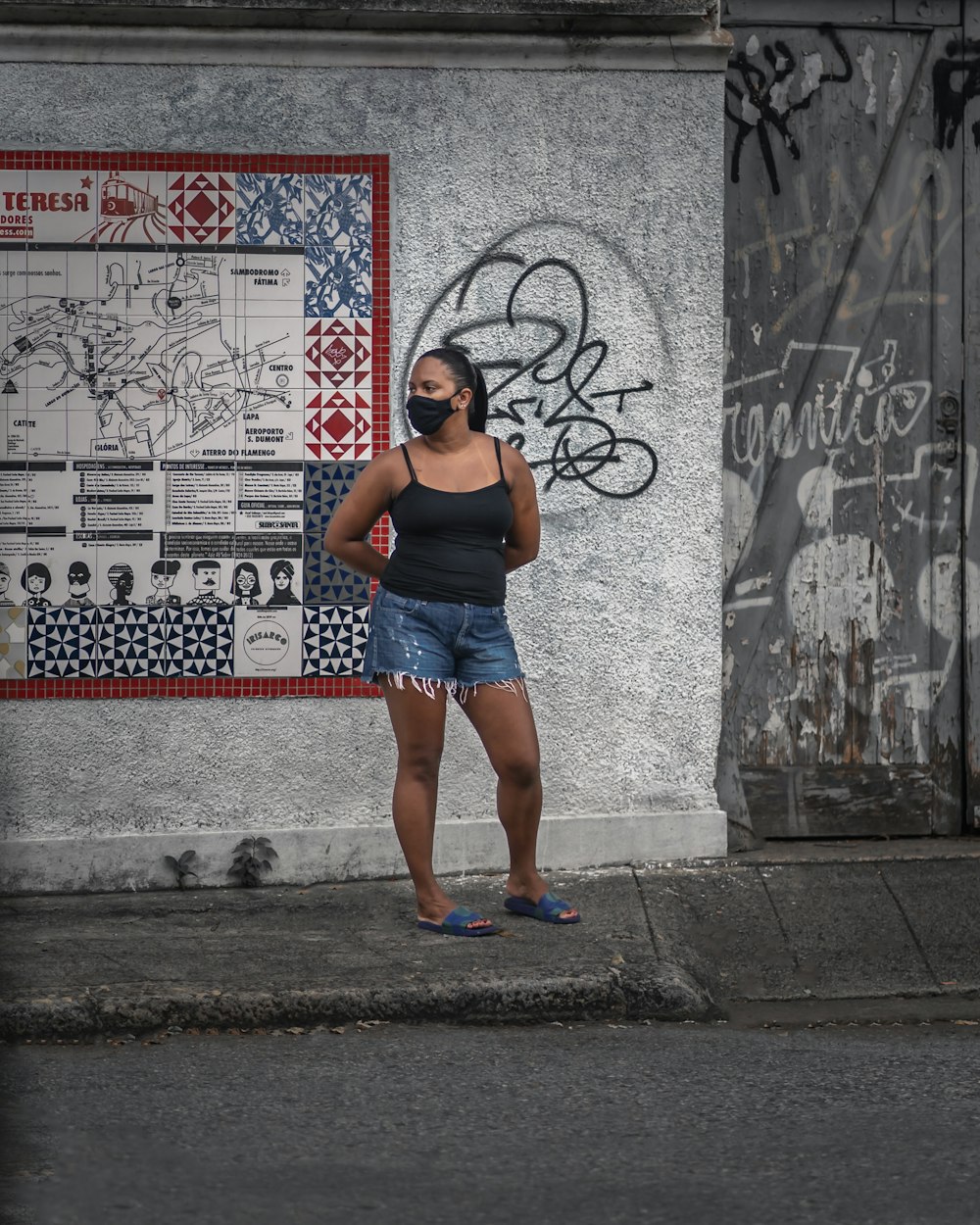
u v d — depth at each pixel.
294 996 4.73
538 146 6.12
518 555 5.61
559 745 6.21
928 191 6.46
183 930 5.47
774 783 6.51
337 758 6.16
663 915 5.61
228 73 6.01
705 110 6.17
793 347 6.45
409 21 5.98
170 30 5.94
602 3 5.93
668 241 6.19
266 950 5.20
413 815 5.38
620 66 6.11
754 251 6.41
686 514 6.24
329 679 6.15
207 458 6.09
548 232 6.15
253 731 6.12
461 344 6.15
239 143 6.03
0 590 6.03
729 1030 4.78
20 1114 3.89
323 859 6.13
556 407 6.18
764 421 6.45
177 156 6.02
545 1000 4.81
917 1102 4.02
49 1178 3.46
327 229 6.08
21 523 6.04
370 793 6.18
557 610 6.21
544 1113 3.91
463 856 6.16
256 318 6.08
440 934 5.38
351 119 6.06
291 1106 3.95
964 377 6.52
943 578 6.55
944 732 6.58
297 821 6.14
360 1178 3.47
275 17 5.94
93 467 6.05
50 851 6.02
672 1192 3.40
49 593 6.05
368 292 6.11
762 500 6.48
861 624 6.53
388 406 6.14
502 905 5.73
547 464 6.20
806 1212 3.29
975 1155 3.63
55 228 6.00
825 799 6.54
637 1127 3.81
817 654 6.51
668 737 6.27
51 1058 4.40
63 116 5.98
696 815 6.25
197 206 6.04
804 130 6.40
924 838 6.58
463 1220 3.25
